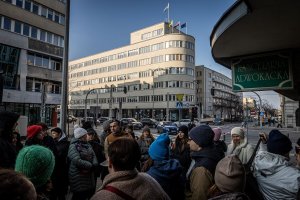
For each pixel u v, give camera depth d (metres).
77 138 4.95
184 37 66.81
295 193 2.65
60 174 5.06
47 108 34.09
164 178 2.88
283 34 4.73
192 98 67.38
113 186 1.90
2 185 1.08
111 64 80.81
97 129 39.44
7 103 28.84
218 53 6.05
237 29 4.48
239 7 3.96
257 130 45.88
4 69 28.31
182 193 3.06
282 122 60.81
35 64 32.22
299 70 5.55
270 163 2.82
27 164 1.96
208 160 2.77
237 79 6.23
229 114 103.00
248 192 3.01
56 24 34.59
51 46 33.91
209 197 2.20
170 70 66.44
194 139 3.01
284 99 54.12
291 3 3.54
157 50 69.06
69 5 8.81
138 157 2.06
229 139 27.33
